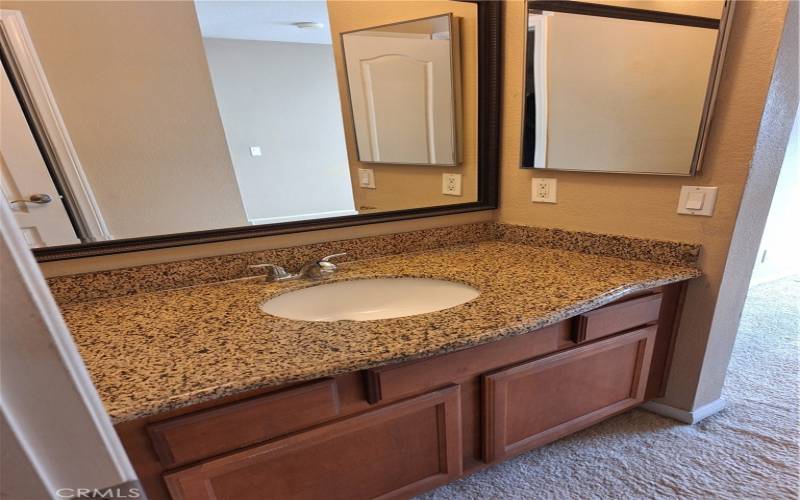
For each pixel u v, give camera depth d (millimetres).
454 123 1469
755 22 974
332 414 832
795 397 1624
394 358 760
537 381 1089
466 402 1007
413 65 1354
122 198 1060
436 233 1537
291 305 1174
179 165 1103
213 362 746
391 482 983
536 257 1388
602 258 1351
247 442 777
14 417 281
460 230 1587
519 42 1384
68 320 967
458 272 1245
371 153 1354
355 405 862
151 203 1093
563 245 1471
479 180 1586
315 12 1173
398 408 898
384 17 1271
